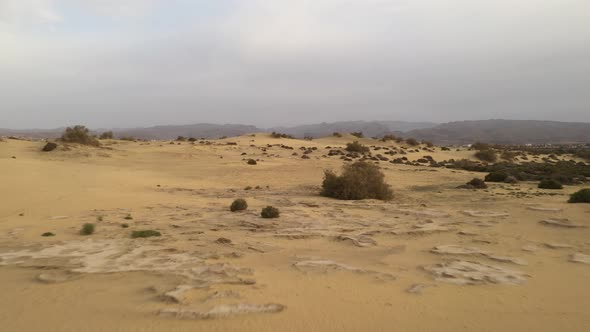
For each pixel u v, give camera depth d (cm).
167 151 4494
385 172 3516
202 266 754
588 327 526
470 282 696
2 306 577
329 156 5034
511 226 1195
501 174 3000
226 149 5091
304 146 6359
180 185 2528
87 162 3419
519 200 1780
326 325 523
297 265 789
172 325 512
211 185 2609
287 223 1256
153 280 676
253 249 922
